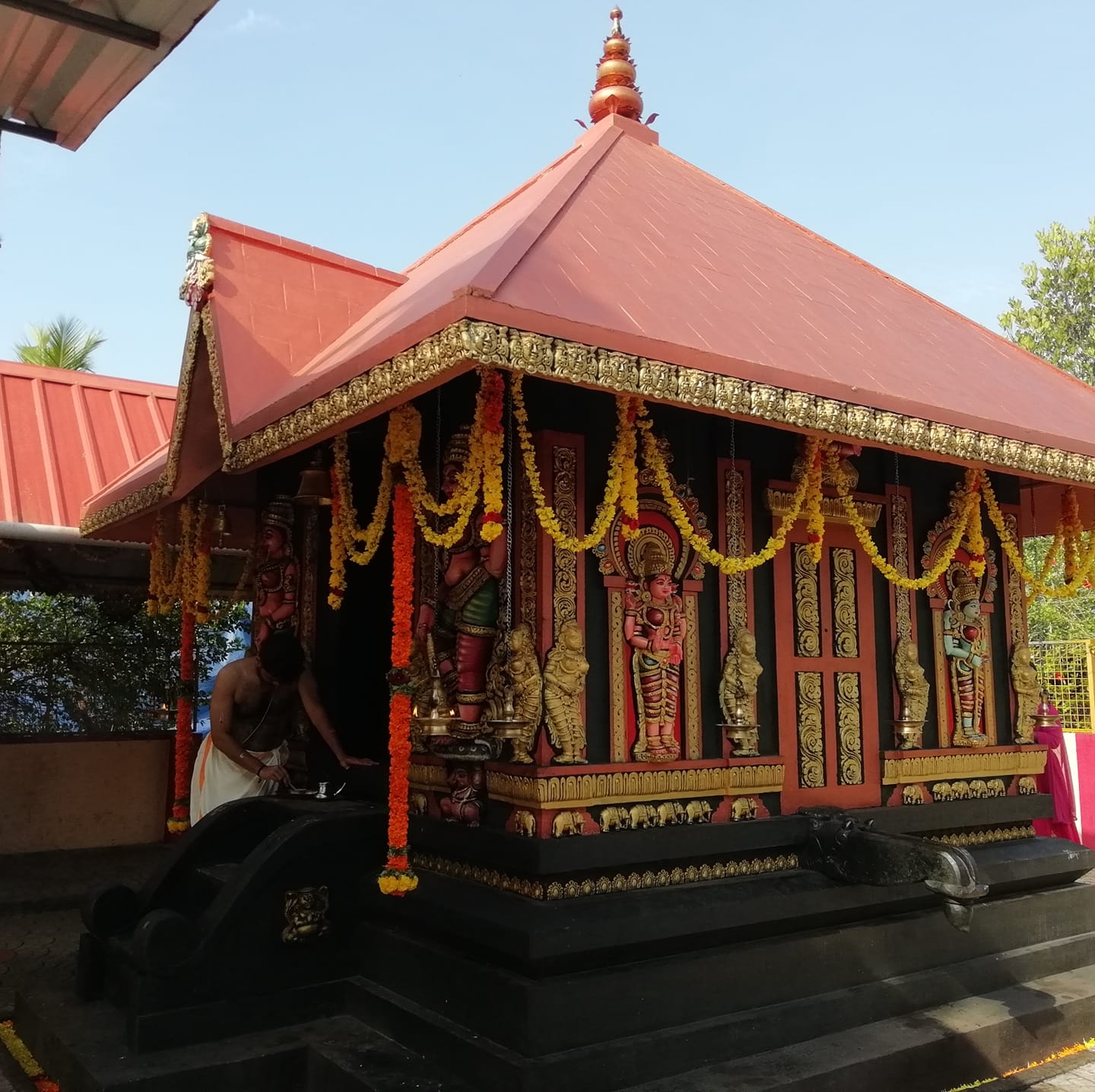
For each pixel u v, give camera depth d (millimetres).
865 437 4172
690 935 4203
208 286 5234
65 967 5805
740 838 4691
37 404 9555
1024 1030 4781
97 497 7973
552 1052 3693
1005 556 6383
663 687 4633
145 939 4211
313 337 5344
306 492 5801
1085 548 6180
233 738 5988
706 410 3719
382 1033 4363
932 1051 4375
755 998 4320
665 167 6156
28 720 9789
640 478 4734
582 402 4621
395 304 4812
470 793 4582
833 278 5895
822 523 4832
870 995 4637
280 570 6422
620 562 4633
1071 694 11445
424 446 5207
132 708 10312
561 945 3826
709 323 4039
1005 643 6324
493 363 3088
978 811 5824
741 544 5105
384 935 4598
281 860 4594
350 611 6199
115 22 3895
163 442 9883
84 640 10172
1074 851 6016
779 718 5117
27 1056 4805
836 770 5328
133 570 9891
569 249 4094
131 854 9195
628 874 4348
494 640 4625
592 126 6559
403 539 4289
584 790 4277
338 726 6043
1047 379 6387
